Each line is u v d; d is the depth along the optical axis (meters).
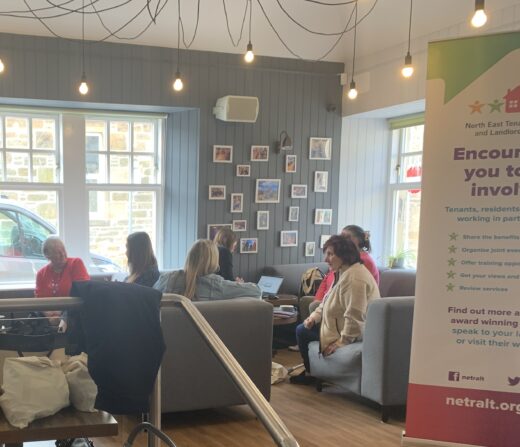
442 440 2.36
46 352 1.97
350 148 6.57
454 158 2.29
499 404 2.30
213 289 3.73
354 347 3.85
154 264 3.87
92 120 5.93
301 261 6.40
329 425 3.54
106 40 5.39
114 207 6.09
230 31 5.62
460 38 2.26
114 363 1.80
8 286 5.39
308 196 6.38
